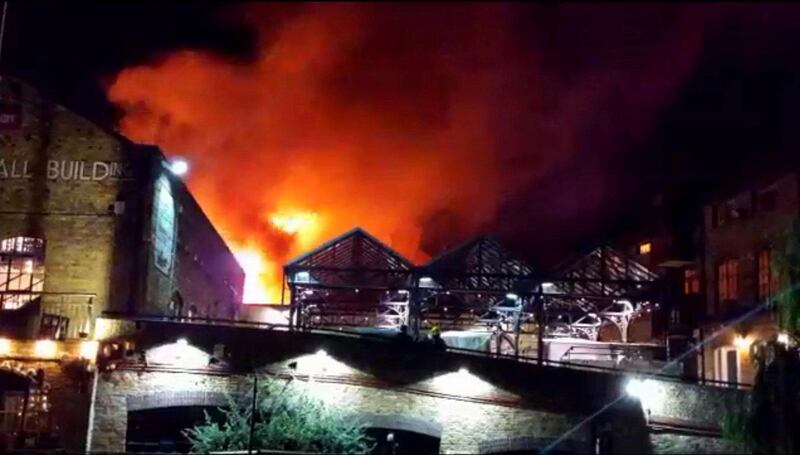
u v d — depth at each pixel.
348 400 22.19
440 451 21.91
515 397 22.00
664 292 29.86
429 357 22.38
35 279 24.41
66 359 22.22
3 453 21.06
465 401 22.08
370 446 23.20
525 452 21.73
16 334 23.05
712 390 21.39
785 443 18.97
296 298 30.59
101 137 24.97
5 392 22.34
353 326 32.41
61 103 25.14
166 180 26.23
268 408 21.12
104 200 24.62
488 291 28.94
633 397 21.80
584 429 21.67
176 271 28.06
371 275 30.67
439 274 29.52
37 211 24.58
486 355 22.56
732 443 20.17
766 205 29.30
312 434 20.02
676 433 21.44
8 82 25.20
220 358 22.38
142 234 24.41
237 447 19.72
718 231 32.22
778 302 20.69
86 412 21.92
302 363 22.34
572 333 34.19
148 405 22.12
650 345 30.84
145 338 22.44
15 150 24.92
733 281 31.17
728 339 30.45
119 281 24.12
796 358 19.59
